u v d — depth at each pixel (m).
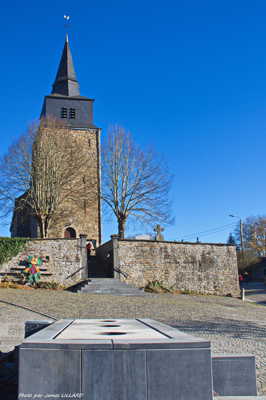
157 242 24.70
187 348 4.16
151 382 4.09
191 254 25.41
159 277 24.28
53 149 30.73
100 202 34.28
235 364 5.32
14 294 17.58
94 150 36.78
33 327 6.39
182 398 4.08
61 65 40.62
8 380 5.71
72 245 23.14
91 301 16.17
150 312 13.99
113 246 23.69
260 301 26.83
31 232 36.03
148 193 31.95
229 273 26.16
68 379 4.05
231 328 11.66
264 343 9.57
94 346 4.11
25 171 29.73
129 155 32.47
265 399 5.09
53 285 21.88
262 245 61.91
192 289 24.94
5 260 22.00
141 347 4.13
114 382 4.06
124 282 22.42
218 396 5.20
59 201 30.58
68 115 38.28
